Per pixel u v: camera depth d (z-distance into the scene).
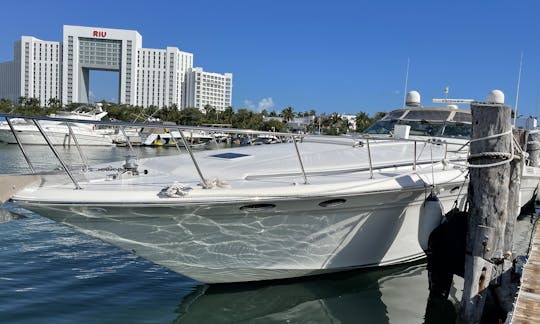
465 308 4.65
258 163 5.64
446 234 5.12
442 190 5.76
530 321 3.73
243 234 4.83
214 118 81.00
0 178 4.10
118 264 6.63
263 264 5.19
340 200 4.89
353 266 5.66
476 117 4.68
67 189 4.23
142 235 4.55
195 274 5.13
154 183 4.67
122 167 5.56
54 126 18.00
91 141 33.97
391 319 4.96
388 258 5.88
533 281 4.53
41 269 6.38
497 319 4.66
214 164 5.62
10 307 4.98
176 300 5.26
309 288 5.54
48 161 20.03
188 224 4.55
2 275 6.07
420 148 7.04
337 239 5.31
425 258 6.43
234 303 5.18
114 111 75.94
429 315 5.07
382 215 5.39
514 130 5.87
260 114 88.75
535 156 9.70
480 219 4.65
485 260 4.62
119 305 5.09
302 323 4.85
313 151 6.34
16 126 29.08
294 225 4.96
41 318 4.71
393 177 5.21
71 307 5.02
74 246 7.62
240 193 4.41
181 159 6.02
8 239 8.02
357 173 5.53
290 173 5.36
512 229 5.12
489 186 4.61
